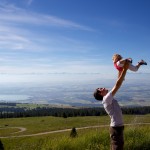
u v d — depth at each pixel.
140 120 13.92
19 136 95.12
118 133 6.85
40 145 10.95
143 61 6.30
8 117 199.62
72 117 173.00
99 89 7.17
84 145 10.37
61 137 11.57
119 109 6.96
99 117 165.75
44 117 181.50
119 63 6.28
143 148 9.81
